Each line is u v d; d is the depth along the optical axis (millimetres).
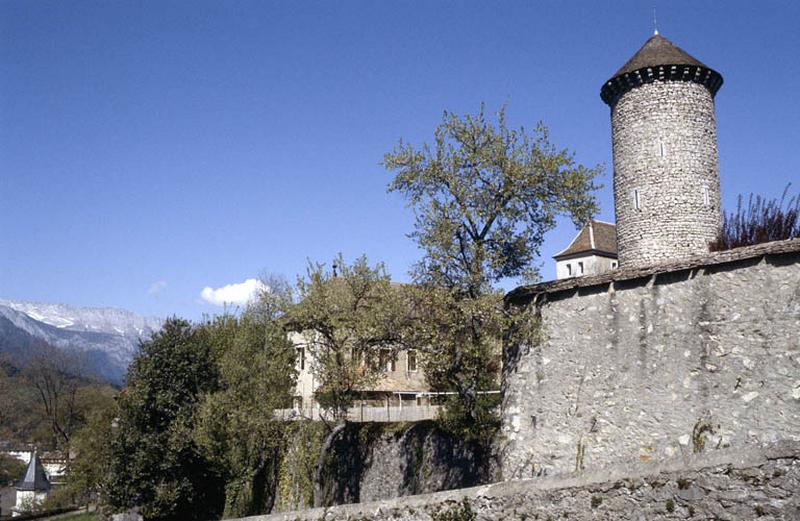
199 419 31516
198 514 33219
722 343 15750
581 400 18312
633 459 16875
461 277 20375
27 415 68438
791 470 9492
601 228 62375
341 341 23922
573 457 18188
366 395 32125
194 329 37844
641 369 17156
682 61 36094
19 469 66188
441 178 20891
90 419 42969
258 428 30094
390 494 23859
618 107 38344
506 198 20531
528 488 12758
